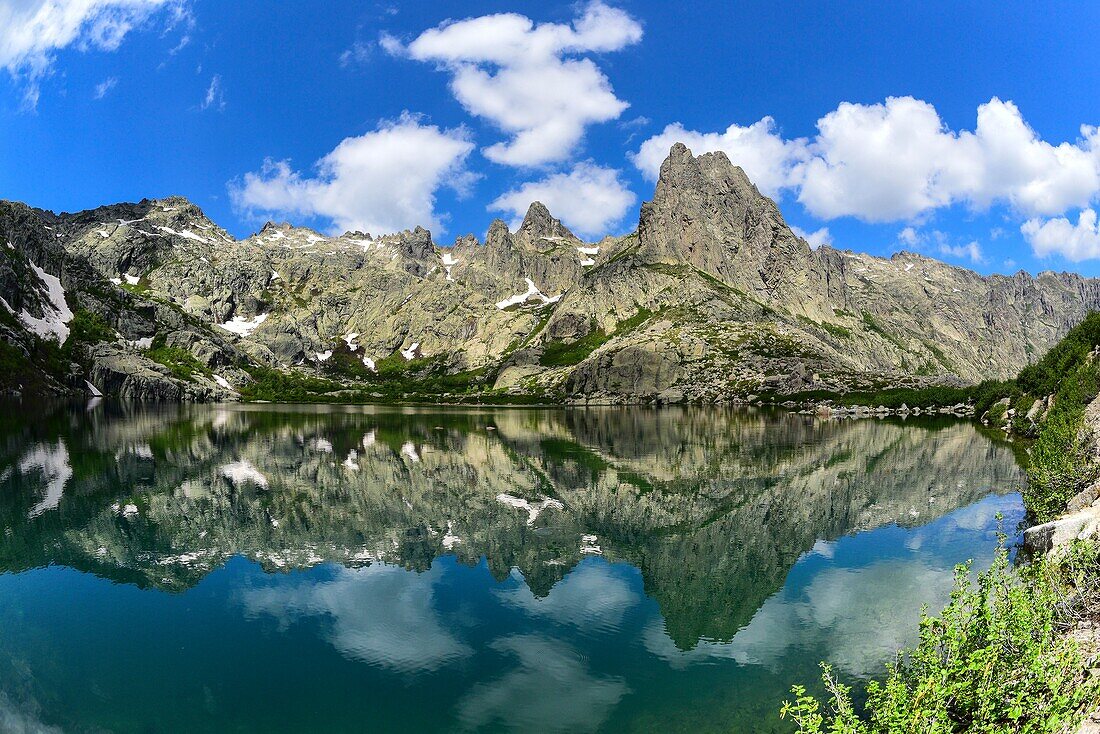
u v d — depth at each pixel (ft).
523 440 345.10
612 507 175.22
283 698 76.74
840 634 91.71
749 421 493.36
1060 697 43.45
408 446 315.58
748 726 68.59
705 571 120.78
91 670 83.46
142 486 201.57
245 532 149.38
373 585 114.42
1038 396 331.77
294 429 407.85
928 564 121.90
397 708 74.38
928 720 45.24
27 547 136.15
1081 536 83.92
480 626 96.48
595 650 88.22
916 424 434.30
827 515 161.99
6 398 598.75
